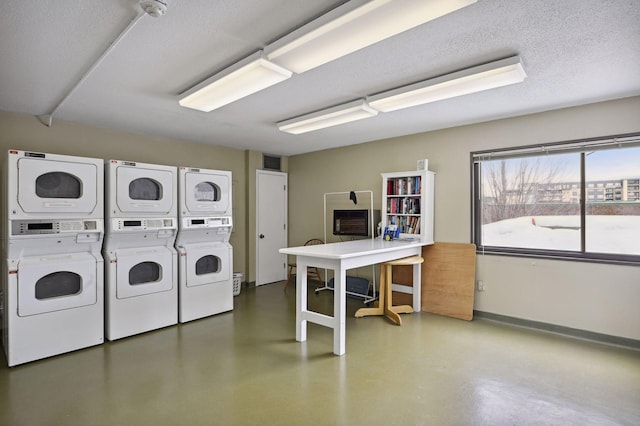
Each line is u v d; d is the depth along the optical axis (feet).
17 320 9.04
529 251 12.25
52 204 9.70
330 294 17.07
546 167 12.05
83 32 6.57
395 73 8.61
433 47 7.27
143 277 11.86
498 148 12.75
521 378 8.45
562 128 11.41
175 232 12.68
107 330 10.85
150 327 11.73
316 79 8.98
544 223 12.11
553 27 6.46
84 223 10.34
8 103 10.72
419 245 13.39
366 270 17.03
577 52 7.47
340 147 18.04
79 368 8.95
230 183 14.43
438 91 9.14
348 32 6.01
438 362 9.37
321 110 11.51
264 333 11.64
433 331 11.85
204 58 7.72
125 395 7.66
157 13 5.53
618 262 10.47
